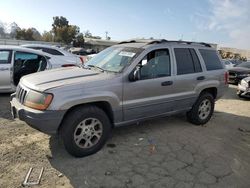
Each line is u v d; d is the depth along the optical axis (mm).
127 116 5020
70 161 4352
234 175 4289
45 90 4148
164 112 5711
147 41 5703
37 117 4102
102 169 4164
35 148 4730
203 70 6359
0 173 3895
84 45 75625
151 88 5227
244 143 5730
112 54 5527
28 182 3721
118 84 4734
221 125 6887
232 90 13430
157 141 5379
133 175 4055
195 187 3867
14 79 7832
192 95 6125
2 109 6742
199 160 4695
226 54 66000
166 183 3906
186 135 5832
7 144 4820
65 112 4188
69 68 5410
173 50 5785
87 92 4375
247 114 8398
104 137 4695
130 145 5102
